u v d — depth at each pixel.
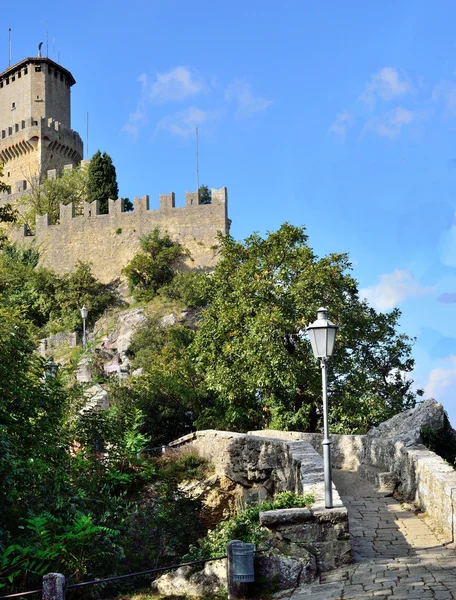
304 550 11.12
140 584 14.53
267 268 35.56
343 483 19.20
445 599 8.72
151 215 82.06
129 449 19.81
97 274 83.12
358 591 9.62
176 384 34.69
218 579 11.66
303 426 32.34
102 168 91.38
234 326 34.00
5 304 19.75
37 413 15.29
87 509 15.21
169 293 73.12
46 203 94.31
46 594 9.20
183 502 18.23
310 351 32.88
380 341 36.53
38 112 108.25
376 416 32.59
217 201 79.69
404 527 13.65
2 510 13.10
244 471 21.86
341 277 35.28
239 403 33.94
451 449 18.92
